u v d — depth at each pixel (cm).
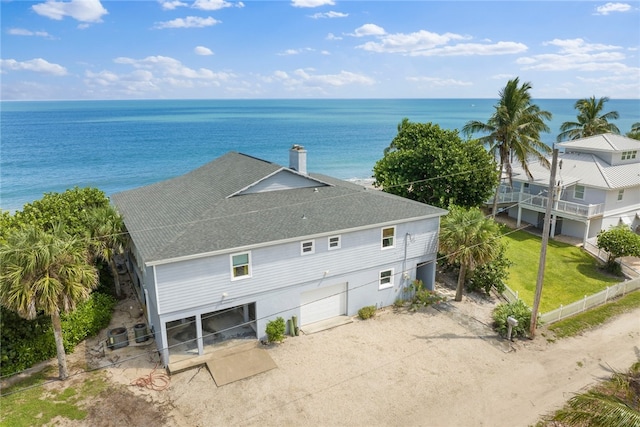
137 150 11638
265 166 2750
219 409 1691
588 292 2858
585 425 1234
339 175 8938
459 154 3559
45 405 1678
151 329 2202
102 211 2459
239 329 2288
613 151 3981
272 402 1733
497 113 3822
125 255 3112
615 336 2291
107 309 2348
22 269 1612
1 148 11506
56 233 1834
